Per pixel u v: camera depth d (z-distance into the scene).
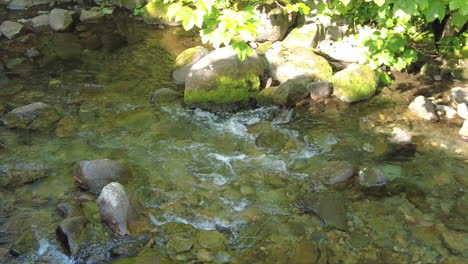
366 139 7.14
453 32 8.18
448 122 7.33
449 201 6.39
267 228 6.18
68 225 6.03
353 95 7.68
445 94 7.77
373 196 6.46
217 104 7.65
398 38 7.80
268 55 8.25
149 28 9.70
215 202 6.43
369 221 6.23
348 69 7.89
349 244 6.04
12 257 5.93
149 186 6.58
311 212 6.32
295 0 8.93
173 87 8.07
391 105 7.62
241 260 5.92
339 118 7.46
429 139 7.10
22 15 10.16
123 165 6.70
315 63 8.02
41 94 7.89
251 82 7.75
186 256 5.95
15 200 6.42
